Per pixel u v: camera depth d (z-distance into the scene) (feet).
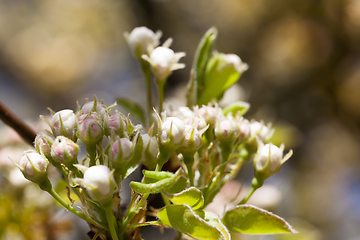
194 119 0.90
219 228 0.82
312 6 2.65
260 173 0.92
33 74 3.83
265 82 2.91
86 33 4.15
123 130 0.86
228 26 3.10
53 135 0.88
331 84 2.73
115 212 0.90
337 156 2.98
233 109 1.03
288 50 2.81
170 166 0.97
